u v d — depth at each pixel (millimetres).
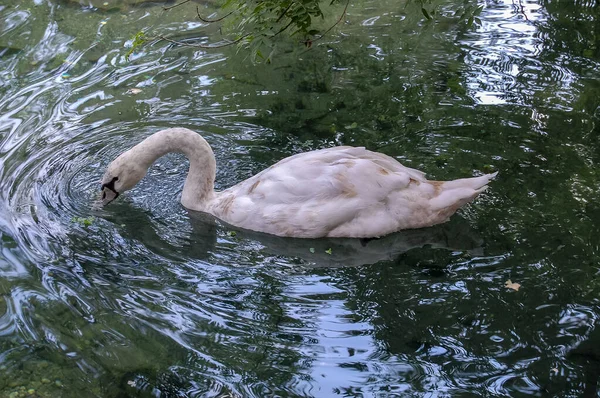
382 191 2574
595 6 3764
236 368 2199
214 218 2725
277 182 2631
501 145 2908
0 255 2549
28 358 2240
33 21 3848
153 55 3564
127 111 3213
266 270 2498
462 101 3152
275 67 3445
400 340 2254
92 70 3475
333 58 3480
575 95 3160
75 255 2559
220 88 3332
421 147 2916
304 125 3084
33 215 2715
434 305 2342
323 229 2590
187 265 2521
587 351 2197
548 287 2371
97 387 2170
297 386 2152
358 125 3059
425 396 2119
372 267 2492
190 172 2764
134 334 2297
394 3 3885
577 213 2602
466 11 3062
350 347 2244
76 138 3066
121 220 2713
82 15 3893
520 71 3322
